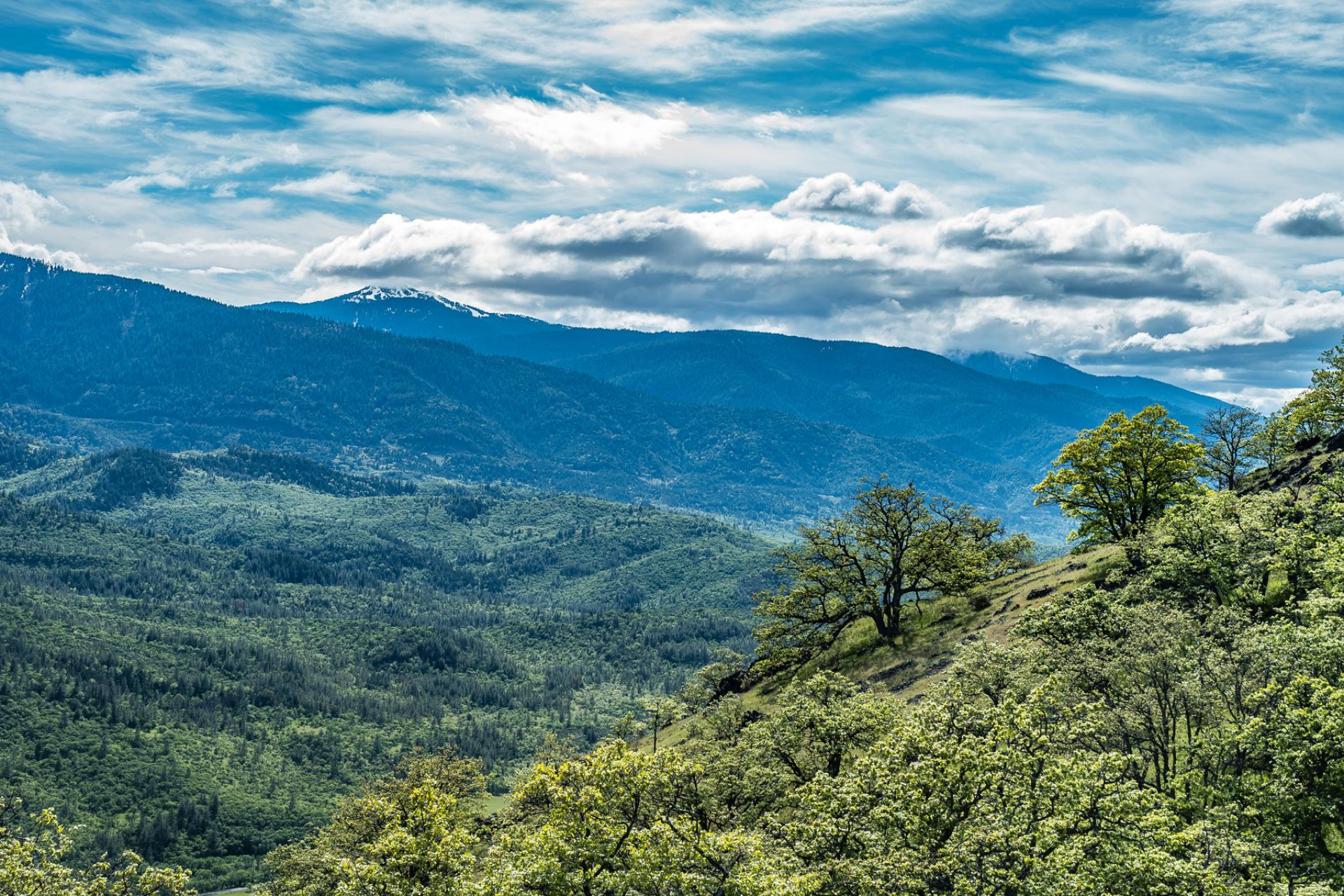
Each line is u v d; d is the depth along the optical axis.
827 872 36.19
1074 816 33.84
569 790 38.97
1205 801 39.12
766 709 89.88
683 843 37.56
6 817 47.81
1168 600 58.50
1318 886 31.19
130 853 47.00
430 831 45.28
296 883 79.50
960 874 32.97
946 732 42.41
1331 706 36.56
